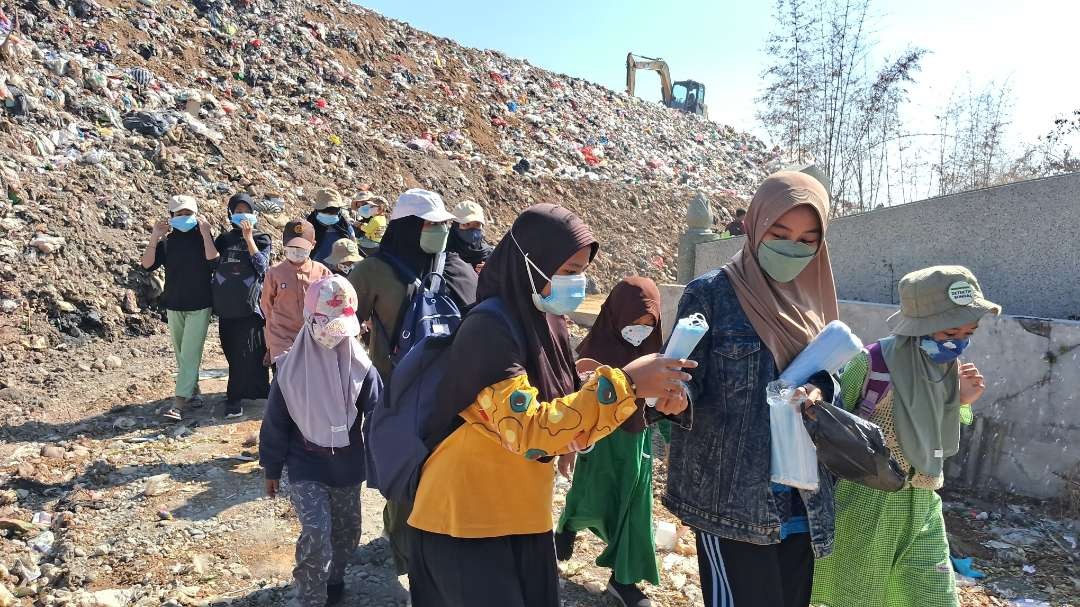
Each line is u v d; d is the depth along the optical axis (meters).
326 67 21.12
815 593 3.04
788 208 2.49
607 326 3.79
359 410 3.62
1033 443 4.75
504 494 2.24
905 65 12.09
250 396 6.90
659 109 33.12
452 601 2.26
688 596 3.82
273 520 4.72
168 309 6.95
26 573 4.02
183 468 5.58
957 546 4.27
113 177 11.39
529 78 28.58
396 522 3.71
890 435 2.81
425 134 20.72
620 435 3.58
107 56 15.74
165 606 3.69
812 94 12.68
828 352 2.48
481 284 2.35
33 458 5.66
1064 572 3.98
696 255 8.58
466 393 2.16
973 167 12.87
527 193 20.03
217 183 12.89
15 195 9.96
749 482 2.49
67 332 8.82
